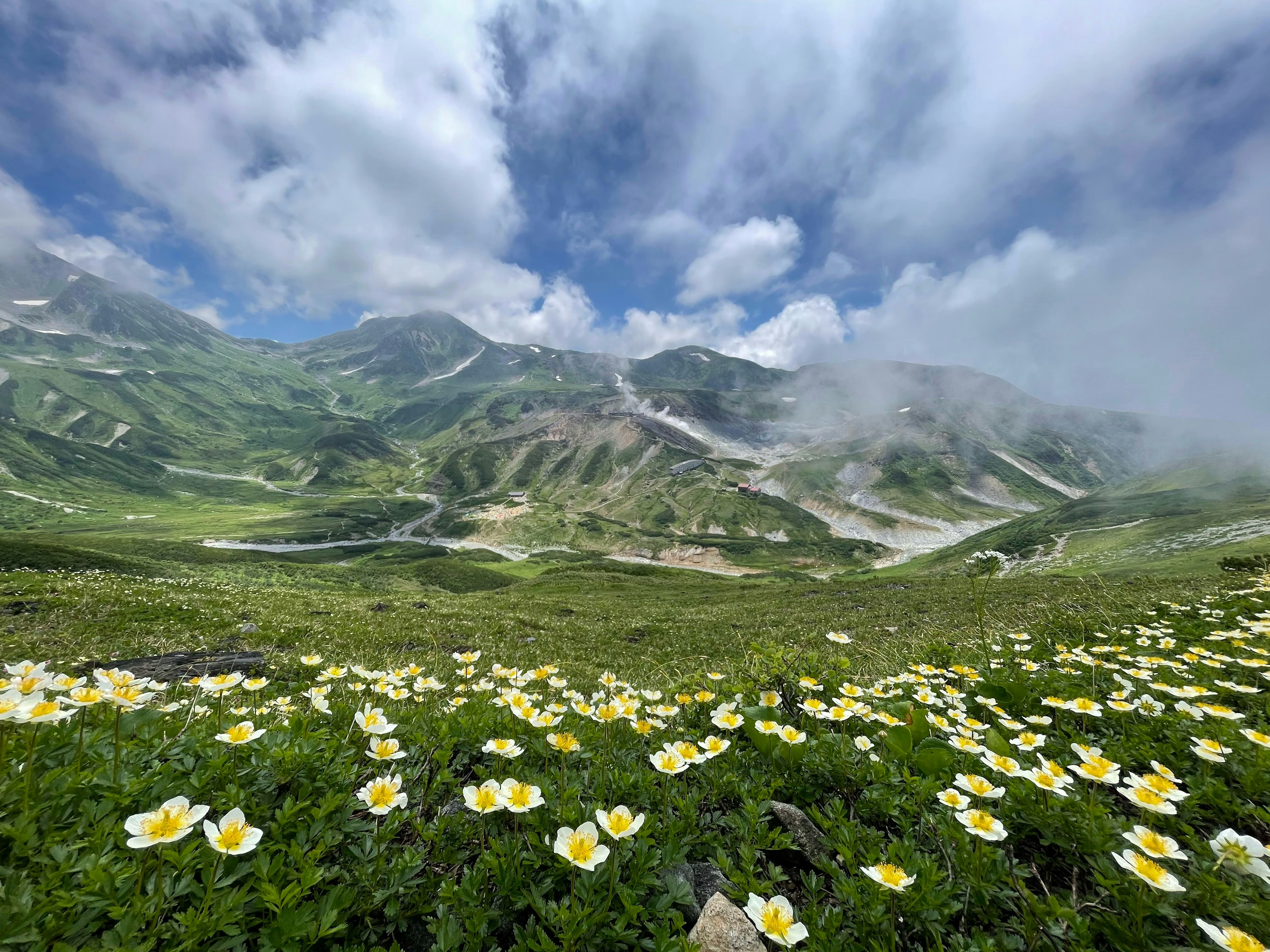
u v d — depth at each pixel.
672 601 57.69
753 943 2.63
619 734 5.20
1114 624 11.12
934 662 9.05
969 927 2.73
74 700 2.96
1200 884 2.58
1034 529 180.25
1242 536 83.31
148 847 2.32
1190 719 4.92
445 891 2.73
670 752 3.71
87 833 2.74
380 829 3.00
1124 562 90.25
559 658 22.34
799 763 4.37
